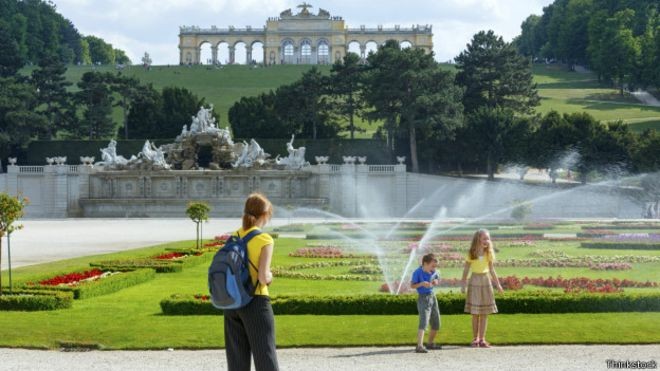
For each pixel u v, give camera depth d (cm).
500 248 5641
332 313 2789
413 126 11912
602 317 2666
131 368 2048
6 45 15488
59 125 13525
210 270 1609
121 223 9288
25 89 12812
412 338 2383
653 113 15525
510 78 13575
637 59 17412
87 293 3275
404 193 11088
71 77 18825
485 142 11756
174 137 13975
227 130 11906
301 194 11256
